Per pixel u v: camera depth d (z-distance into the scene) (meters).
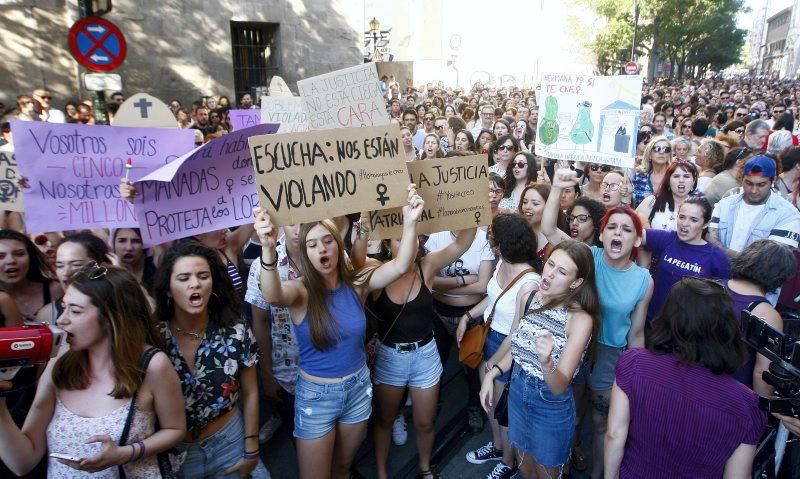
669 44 37.97
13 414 2.32
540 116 4.04
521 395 2.64
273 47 16.03
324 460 2.63
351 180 2.47
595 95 3.72
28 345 1.59
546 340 2.23
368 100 3.22
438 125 9.55
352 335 2.56
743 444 1.80
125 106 4.02
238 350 2.40
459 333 3.43
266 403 4.09
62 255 2.59
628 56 36.81
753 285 2.62
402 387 3.00
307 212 2.39
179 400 2.05
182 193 2.91
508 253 3.08
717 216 4.11
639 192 5.75
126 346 1.90
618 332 2.91
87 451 1.90
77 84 12.54
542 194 3.82
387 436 3.12
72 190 3.01
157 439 1.98
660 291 3.41
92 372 1.94
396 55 42.28
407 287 2.93
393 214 2.83
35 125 2.87
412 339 2.95
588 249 2.48
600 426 3.04
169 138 3.21
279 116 4.52
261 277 2.33
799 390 1.80
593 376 2.99
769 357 1.94
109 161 3.08
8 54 11.78
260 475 2.66
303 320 2.55
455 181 2.92
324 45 16.30
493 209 4.32
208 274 2.24
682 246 3.36
